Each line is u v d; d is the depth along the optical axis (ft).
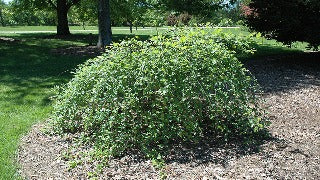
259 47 51.49
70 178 13.66
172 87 15.56
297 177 13.23
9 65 37.45
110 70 16.43
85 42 59.06
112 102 15.88
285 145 16.06
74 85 17.80
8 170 14.46
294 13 35.73
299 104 23.26
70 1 71.10
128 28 106.93
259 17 38.96
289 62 39.14
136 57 16.39
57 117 18.07
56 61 40.04
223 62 16.71
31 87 28.45
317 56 42.47
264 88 27.81
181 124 16.53
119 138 15.28
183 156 15.12
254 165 14.12
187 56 16.39
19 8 74.23
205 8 51.88
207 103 16.56
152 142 16.19
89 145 16.65
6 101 24.62
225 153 15.33
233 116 16.85
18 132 18.78
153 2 56.08
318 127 18.72
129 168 14.25
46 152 16.14
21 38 62.75
